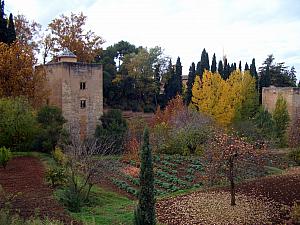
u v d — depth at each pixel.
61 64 36.53
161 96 60.75
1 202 16.34
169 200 19.58
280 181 22.69
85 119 37.97
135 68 58.50
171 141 34.56
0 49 33.22
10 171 23.80
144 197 12.30
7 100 28.97
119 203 19.70
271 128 40.88
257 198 19.11
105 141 31.06
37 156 29.08
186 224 15.84
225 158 17.95
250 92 49.53
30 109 31.00
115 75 58.34
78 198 17.66
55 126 30.91
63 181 20.38
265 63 72.44
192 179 25.39
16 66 33.53
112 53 62.16
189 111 38.53
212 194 20.25
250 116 49.00
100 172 20.20
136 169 27.80
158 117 41.94
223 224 15.74
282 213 16.78
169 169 28.53
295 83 77.12
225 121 43.91
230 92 44.94
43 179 21.75
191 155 33.81
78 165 21.66
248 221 15.96
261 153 21.55
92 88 38.41
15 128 28.50
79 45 48.56
